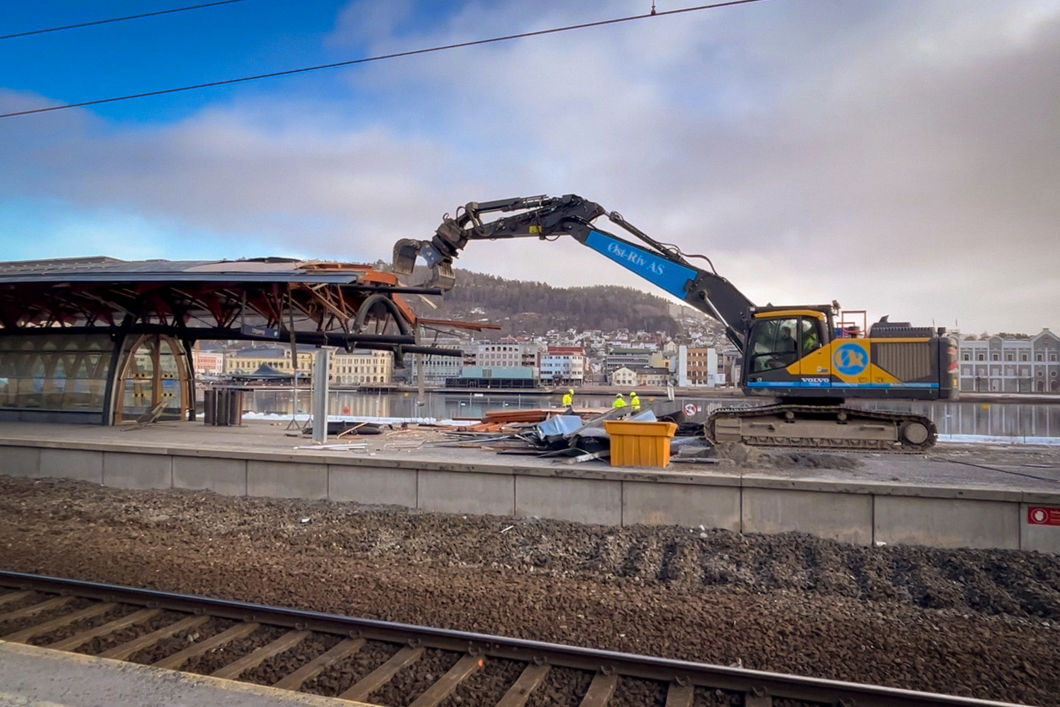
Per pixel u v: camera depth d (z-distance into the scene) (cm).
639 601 769
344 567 895
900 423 1496
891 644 639
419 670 562
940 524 966
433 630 600
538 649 573
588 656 561
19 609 700
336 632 628
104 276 1600
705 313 1711
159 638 619
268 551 984
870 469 1250
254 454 1305
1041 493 929
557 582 854
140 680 464
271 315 2022
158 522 1136
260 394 4897
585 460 1276
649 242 1742
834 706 507
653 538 995
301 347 2570
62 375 1978
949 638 662
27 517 1178
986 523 951
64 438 1559
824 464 1298
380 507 1197
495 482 1153
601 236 1777
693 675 538
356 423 2008
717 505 1049
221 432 1780
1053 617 739
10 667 481
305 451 1320
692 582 863
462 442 1577
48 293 1939
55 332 1994
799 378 1558
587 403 4653
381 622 616
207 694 446
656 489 1076
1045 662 604
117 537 1044
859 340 1527
